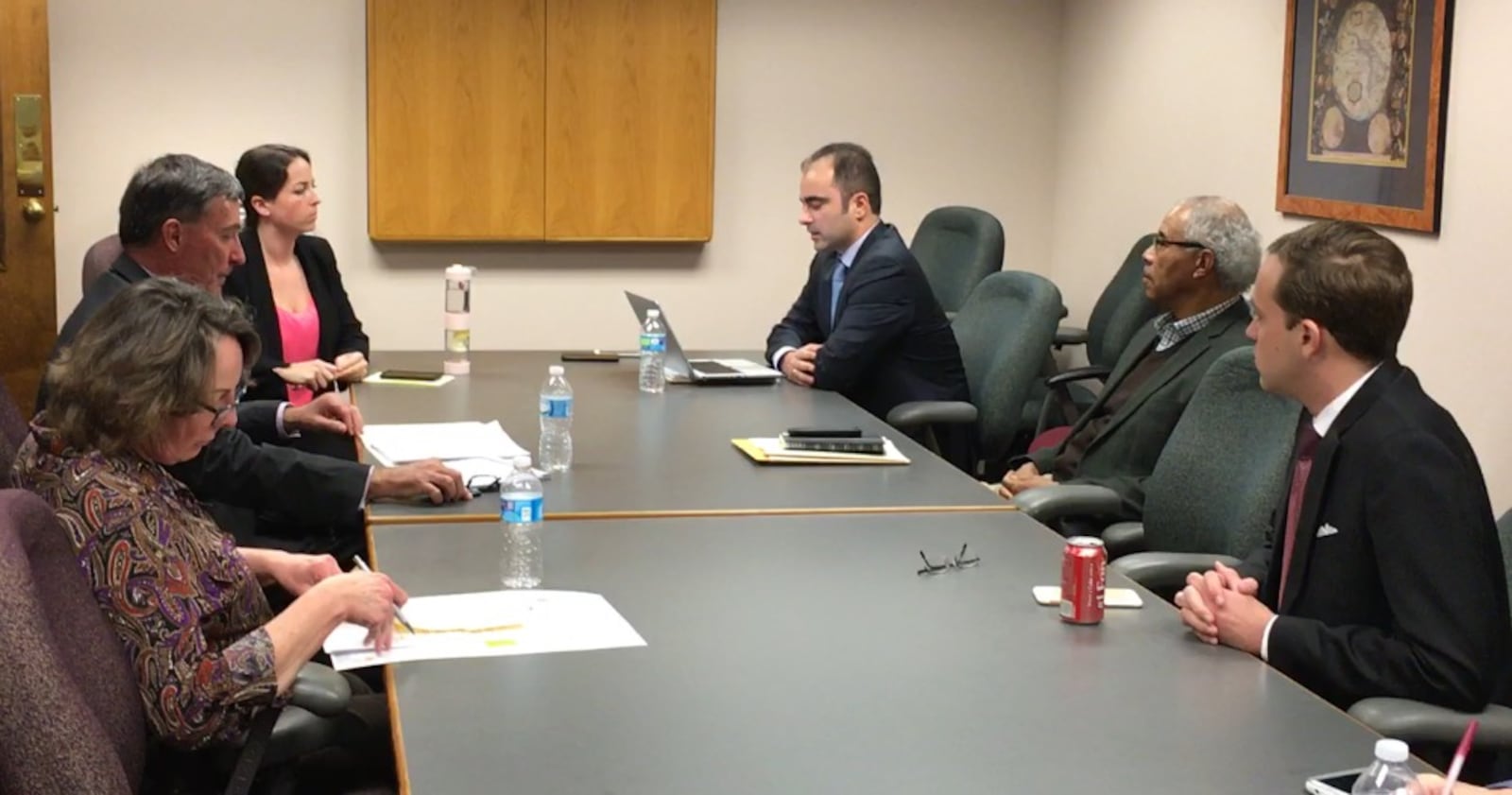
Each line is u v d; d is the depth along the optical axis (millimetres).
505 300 6062
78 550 1866
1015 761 1696
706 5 5957
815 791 1605
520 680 1907
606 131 5941
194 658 1881
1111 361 5293
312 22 5680
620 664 1974
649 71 5941
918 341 4348
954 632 2139
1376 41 4453
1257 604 2135
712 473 3078
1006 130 6398
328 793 2150
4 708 1502
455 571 2365
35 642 1535
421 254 5945
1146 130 5777
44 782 1509
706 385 4141
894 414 4152
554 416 3107
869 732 1769
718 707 1832
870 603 2262
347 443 3750
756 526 2689
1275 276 2299
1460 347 4203
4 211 5312
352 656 1992
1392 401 2207
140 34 5551
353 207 5840
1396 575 2107
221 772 2061
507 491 2543
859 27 6203
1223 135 5305
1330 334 2246
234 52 5637
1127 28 5879
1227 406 3006
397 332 5980
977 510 2842
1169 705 1879
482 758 1667
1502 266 4035
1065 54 6367
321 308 4180
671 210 6039
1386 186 4441
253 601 2135
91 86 5531
